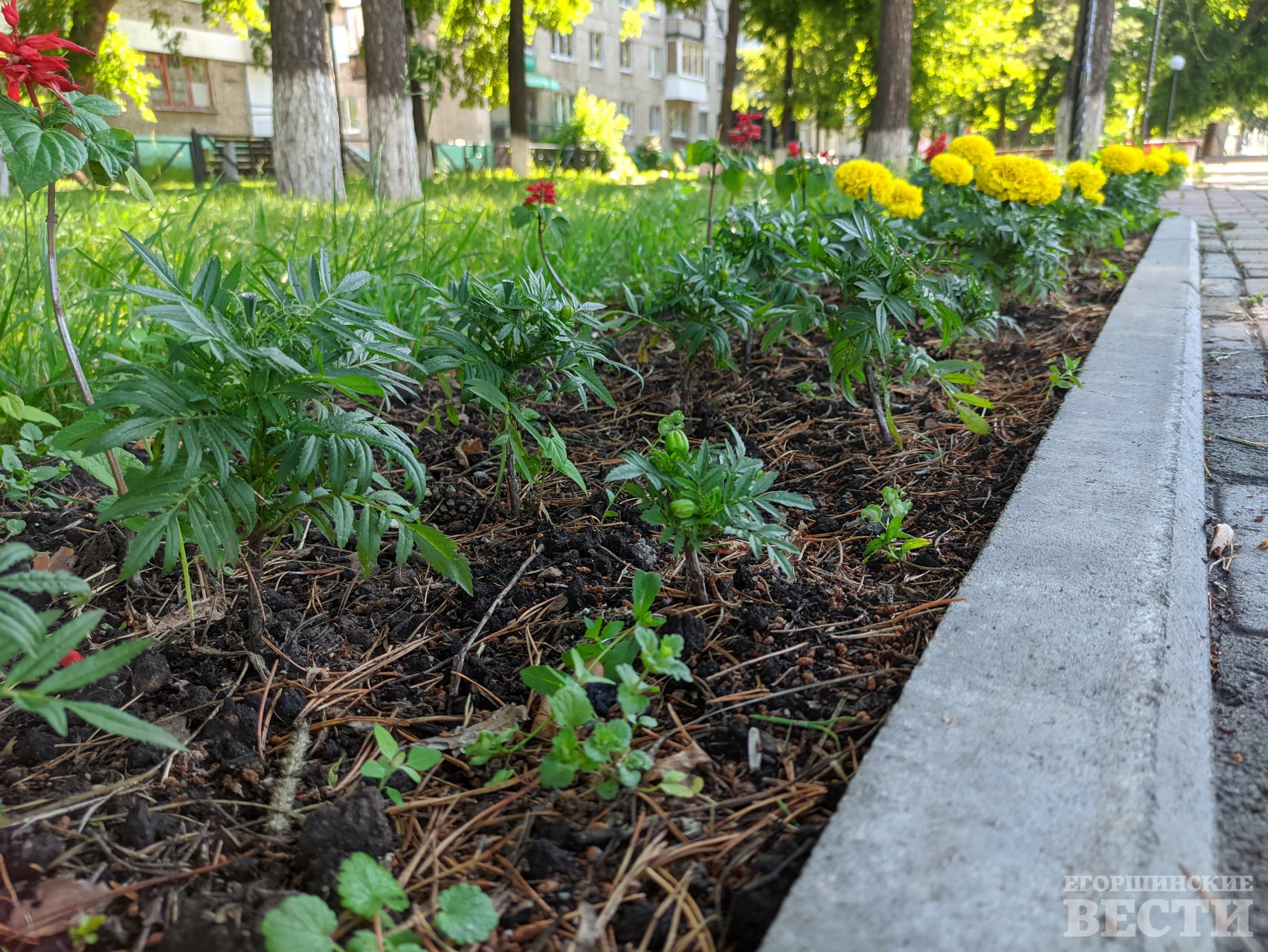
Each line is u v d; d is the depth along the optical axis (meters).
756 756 1.42
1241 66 36.75
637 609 1.54
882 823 1.15
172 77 24.36
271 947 1.01
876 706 1.51
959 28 21.28
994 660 1.50
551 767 1.31
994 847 1.11
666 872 1.21
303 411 1.56
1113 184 6.86
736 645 1.71
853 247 2.95
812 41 22.98
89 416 1.54
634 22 23.80
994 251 4.13
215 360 1.46
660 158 31.62
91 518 2.19
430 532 1.61
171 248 4.19
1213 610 1.89
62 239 4.20
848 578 1.96
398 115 9.84
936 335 4.00
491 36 20.00
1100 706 1.36
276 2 8.99
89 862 1.21
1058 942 0.98
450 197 8.12
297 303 1.53
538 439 2.03
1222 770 1.40
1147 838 1.12
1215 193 14.03
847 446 2.74
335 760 1.47
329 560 2.08
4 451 2.18
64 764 1.41
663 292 3.00
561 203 7.10
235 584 1.94
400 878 1.21
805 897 1.05
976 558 1.87
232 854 1.25
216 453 1.36
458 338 2.06
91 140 1.48
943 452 2.64
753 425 2.94
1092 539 1.89
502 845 1.28
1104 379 3.02
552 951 1.09
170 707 1.54
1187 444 2.50
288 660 1.70
